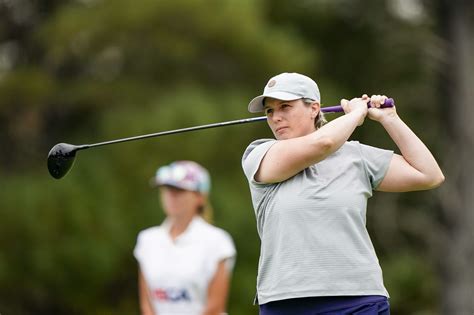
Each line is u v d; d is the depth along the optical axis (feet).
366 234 43.88
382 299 43.19
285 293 42.83
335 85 191.11
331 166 44.32
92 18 165.99
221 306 69.56
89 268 152.87
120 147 156.97
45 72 178.09
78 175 159.74
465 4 179.63
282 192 43.86
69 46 170.19
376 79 199.82
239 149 158.61
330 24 201.36
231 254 69.56
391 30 188.03
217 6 167.22
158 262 69.67
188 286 69.00
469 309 177.27
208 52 175.11
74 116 182.80
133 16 163.32
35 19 189.57
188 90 163.94
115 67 178.91
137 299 161.79
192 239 69.31
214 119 155.84
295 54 174.19
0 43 189.57
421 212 196.24
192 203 70.08
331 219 43.06
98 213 154.20
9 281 155.22
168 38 167.43
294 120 44.73
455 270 178.40
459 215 179.11
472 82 180.14
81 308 159.12
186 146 153.69
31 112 178.29
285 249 43.19
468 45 180.24
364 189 44.37
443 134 183.52
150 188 155.84
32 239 154.81
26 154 182.50
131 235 154.71
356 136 188.85
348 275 42.73
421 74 190.90
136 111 162.20
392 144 185.98
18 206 155.33
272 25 187.52
